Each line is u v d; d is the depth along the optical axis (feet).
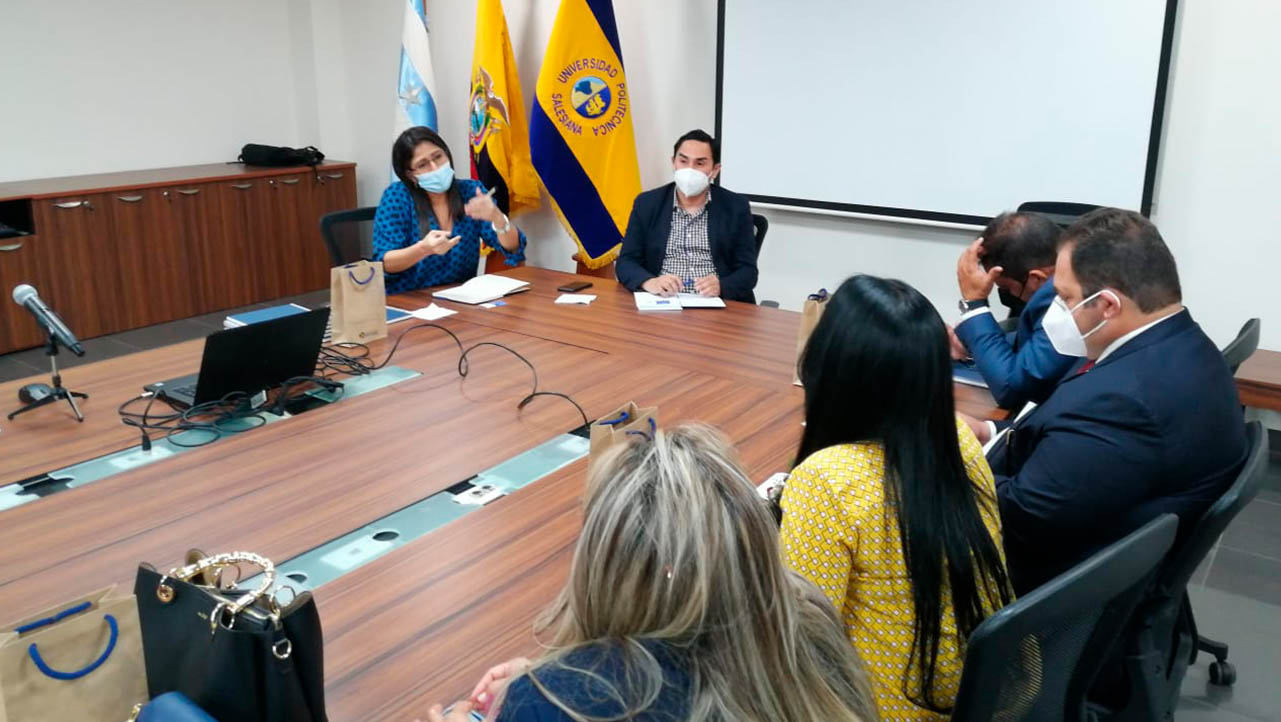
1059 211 10.50
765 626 2.41
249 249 17.24
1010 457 5.51
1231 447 4.78
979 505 4.06
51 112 16.20
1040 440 5.10
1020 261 7.34
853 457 3.81
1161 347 4.92
